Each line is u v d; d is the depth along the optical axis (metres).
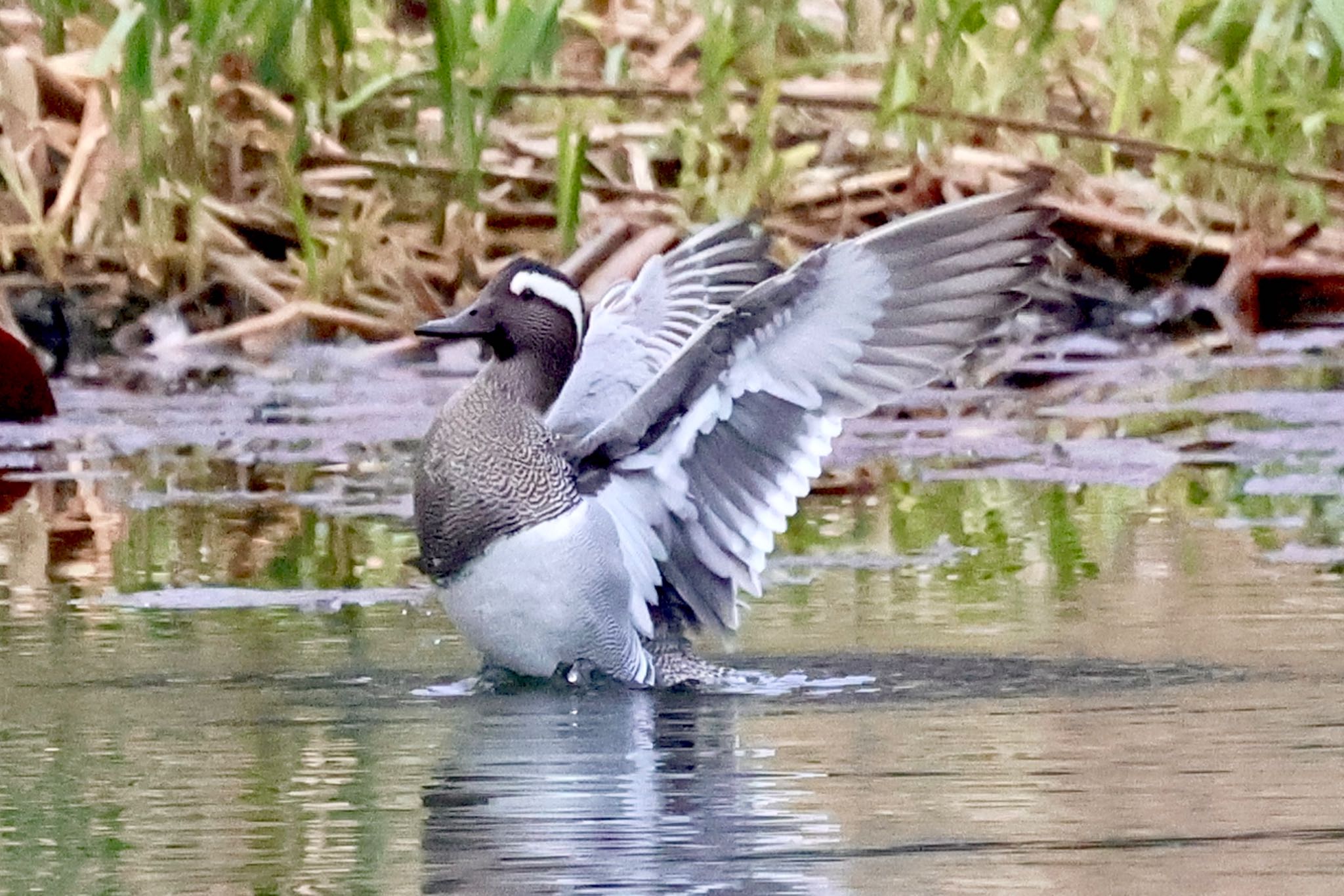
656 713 8.92
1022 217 9.71
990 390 17.66
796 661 9.75
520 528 9.71
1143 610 10.50
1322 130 20.30
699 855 6.71
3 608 10.84
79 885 6.50
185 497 13.95
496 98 18.52
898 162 19.78
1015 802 7.28
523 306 10.38
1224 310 19.88
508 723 8.73
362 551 12.34
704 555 10.00
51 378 18.17
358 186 19.22
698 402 9.87
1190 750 7.93
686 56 20.17
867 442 15.63
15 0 19.39
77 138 18.95
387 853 6.79
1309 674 9.16
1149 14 20.55
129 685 9.34
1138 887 6.29
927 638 10.04
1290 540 12.22
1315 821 6.97
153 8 16.91
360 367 18.33
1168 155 19.98
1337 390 17.14
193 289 18.58
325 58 18.75
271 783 7.69
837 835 6.91
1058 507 13.44
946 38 18.58
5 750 8.23
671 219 18.73
